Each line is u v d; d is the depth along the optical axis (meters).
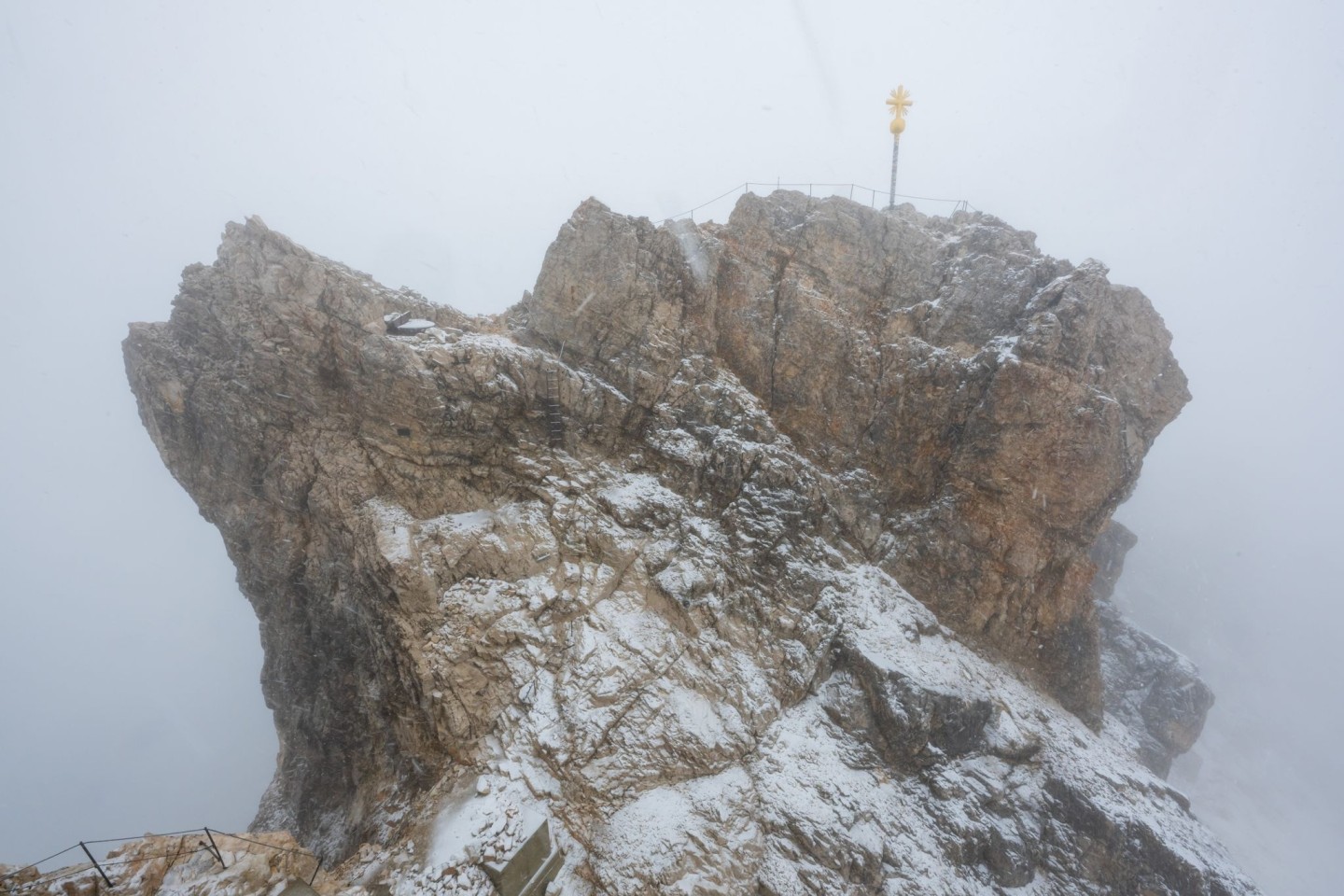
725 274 25.16
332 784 20.08
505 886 12.27
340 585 18.53
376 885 12.78
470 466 20.06
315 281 18.77
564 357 22.94
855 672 19.69
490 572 18.16
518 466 20.48
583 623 18.06
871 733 18.83
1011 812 18.12
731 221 26.19
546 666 17.02
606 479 21.64
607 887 13.64
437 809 14.30
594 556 19.73
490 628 17.08
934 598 22.53
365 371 18.61
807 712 19.12
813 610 20.88
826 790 16.97
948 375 22.89
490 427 20.22
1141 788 20.05
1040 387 21.53
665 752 16.34
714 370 23.98
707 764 16.61
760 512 21.86
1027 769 19.38
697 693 17.89
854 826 16.38
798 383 24.44
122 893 9.50
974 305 23.80
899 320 24.64
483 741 15.54
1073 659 22.55
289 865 11.16
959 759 18.81
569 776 15.22
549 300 22.94
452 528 18.42
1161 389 23.97
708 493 22.20
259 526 19.55
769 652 19.64
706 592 19.97
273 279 18.58
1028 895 16.97
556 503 20.16
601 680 16.94
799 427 24.53
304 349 18.78
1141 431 23.97
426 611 16.64
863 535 23.27
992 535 22.34
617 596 19.23
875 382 24.14
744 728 17.75
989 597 22.31
